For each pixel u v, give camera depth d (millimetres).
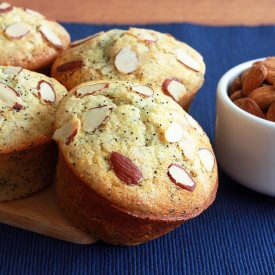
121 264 339
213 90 478
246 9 589
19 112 354
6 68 372
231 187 390
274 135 355
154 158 329
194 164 338
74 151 325
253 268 339
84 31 533
